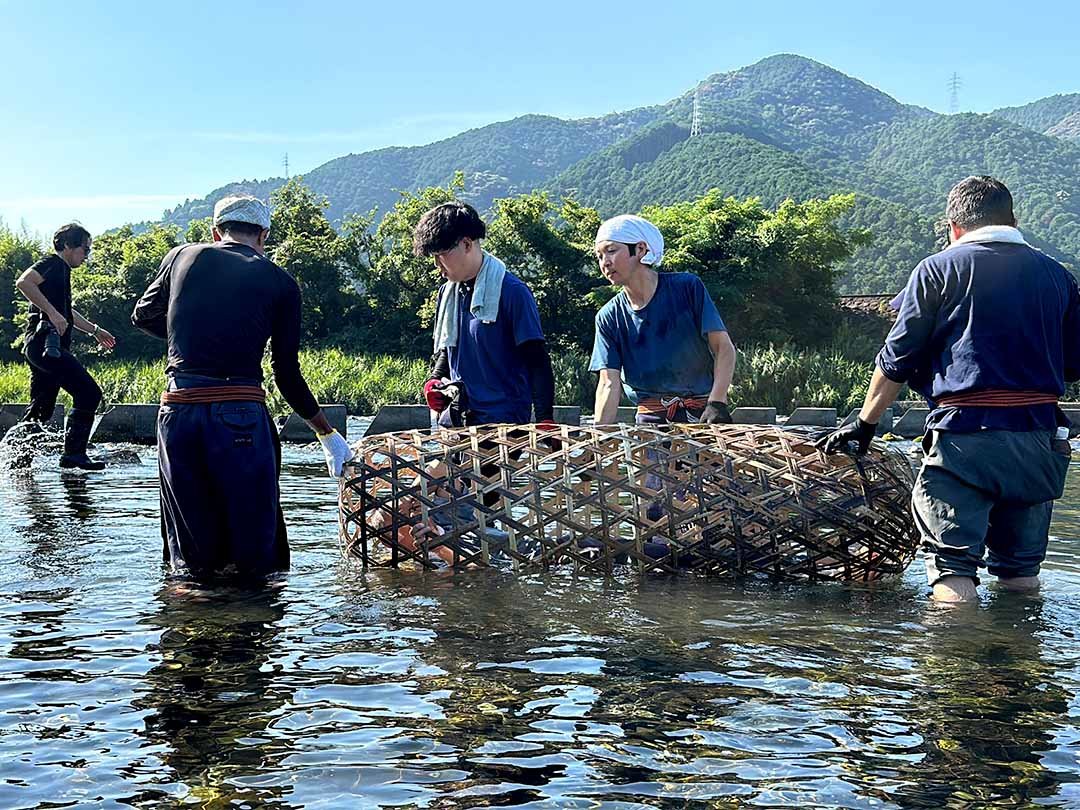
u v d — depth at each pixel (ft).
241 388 14.46
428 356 120.67
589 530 14.71
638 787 7.23
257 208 15.46
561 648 10.86
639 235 16.69
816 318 122.11
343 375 78.02
